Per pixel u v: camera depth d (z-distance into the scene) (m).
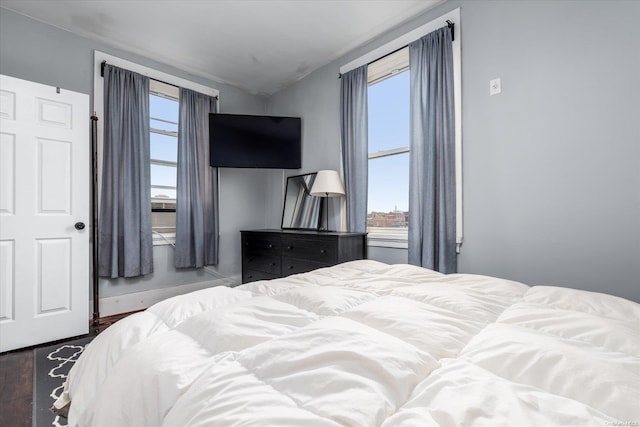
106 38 2.81
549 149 1.88
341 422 0.42
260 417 0.43
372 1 2.38
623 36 1.63
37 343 2.19
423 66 2.43
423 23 2.52
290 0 2.36
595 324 0.71
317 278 1.30
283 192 3.93
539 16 1.92
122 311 2.93
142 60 3.13
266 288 1.15
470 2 2.23
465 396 0.46
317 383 0.50
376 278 1.29
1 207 2.10
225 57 3.19
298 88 3.71
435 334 0.69
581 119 1.76
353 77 3.03
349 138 3.04
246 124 3.50
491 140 2.12
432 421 0.41
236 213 3.89
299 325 0.77
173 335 0.74
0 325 2.06
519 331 0.69
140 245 2.98
